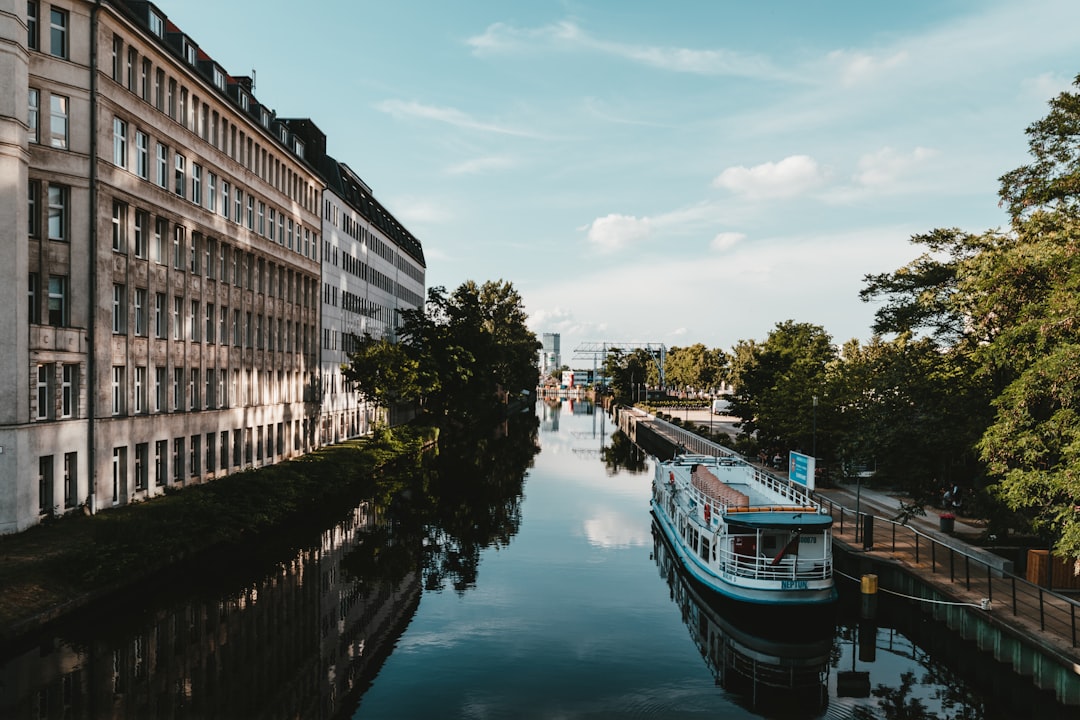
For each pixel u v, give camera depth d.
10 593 19.52
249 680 18.19
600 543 34.94
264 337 49.12
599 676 19.31
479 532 36.75
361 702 17.41
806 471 31.84
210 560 28.20
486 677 19.08
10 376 25.25
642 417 96.75
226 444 42.25
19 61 26.09
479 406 81.25
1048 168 23.28
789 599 22.58
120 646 19.86
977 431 25.77
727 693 18.48
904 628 23.98
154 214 34.88
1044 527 20.39
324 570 28.80
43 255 28.25
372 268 80.38
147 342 34.19
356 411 71.56
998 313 22.50
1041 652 17.38
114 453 31.41
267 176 50.53
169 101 37.41
